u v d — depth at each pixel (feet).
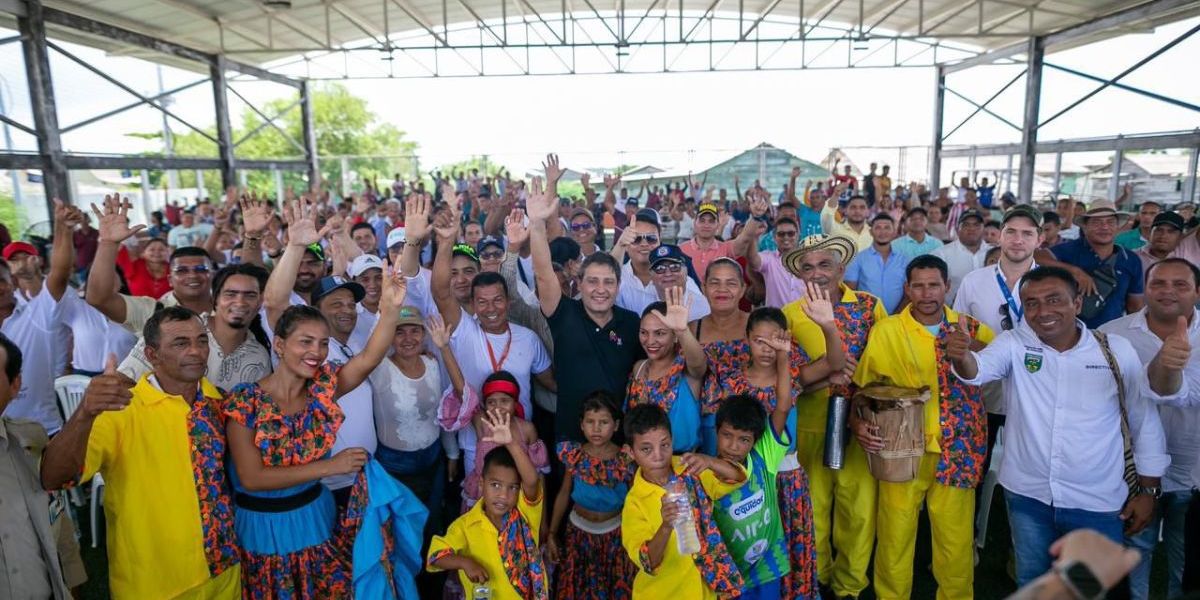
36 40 31.48
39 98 31.68
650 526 7.91
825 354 9.31
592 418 8.85
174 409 7.29
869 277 16.02
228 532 7.51
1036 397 8.26
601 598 9.18
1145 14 39.11
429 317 10.53
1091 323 13.43
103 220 11.15
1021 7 45.68
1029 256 11.12
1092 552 3.26
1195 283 8.85
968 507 9.50
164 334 7.12
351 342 11.55
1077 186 50.78
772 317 8.83
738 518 8.39
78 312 11.95
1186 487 9.18
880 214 16.60
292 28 49.03
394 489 8.23
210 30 44.16
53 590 6.87
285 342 7.50
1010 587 10.93
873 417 8.91
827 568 10.64
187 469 7.28
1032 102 49.44
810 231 24.93
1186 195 39.47
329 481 9.32
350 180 69.77
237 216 31.99
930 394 9.21
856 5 53.83
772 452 8.65
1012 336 8.56
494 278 10.64
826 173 64.23
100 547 12.51
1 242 22.07
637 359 10.11
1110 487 8.00
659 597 8.04
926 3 49.47
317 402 7.73
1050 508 8.27
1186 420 9.06
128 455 7.16
